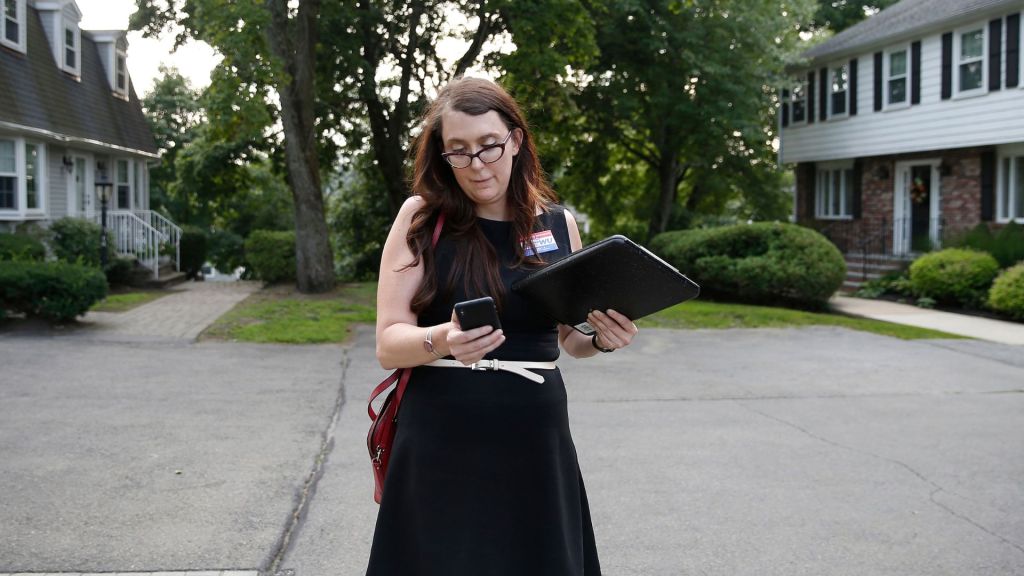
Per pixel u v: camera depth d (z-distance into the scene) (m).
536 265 2.29
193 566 3.82
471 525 2.20
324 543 4.17
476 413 2.20
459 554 2.20
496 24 17.97
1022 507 4.96
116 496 4.75
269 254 17.48
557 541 2.24
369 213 24.22
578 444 6.23
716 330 12.96
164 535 4.19
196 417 6.71
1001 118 18.52
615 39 19.95
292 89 15.31
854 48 22.44
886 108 21.80
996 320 14.78
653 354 10.67
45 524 4.28
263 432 6.30
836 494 5.15
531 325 2.28
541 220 2.39
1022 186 18.94
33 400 7.12
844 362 10.23
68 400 7.17
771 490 5.21
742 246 17.05
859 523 4.66
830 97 23.95
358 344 10.89
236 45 12.62
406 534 2.26
